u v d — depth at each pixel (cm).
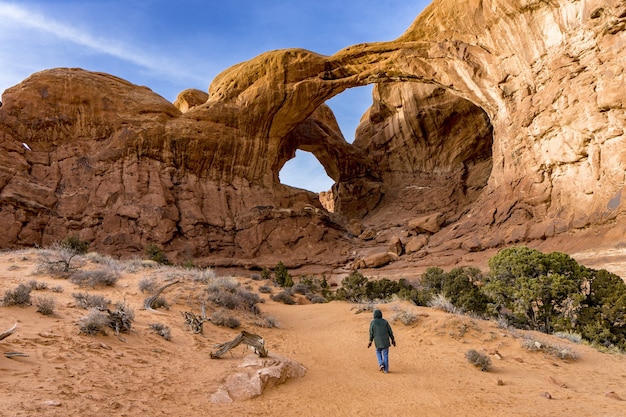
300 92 4547
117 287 1264
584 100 2708
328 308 1734
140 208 3856
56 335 616
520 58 3297
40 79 4056
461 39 3731
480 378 757
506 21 3284
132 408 439
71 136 4069
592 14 2642
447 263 3394
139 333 767
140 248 3691
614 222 2462
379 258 3822
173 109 4506
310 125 5941
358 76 4397
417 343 1033
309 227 4369
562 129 2912
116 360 589
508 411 561
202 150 4384
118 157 4038
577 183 2833
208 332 947
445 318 1161
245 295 1461
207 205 4281
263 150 4759
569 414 552
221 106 4556
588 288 1769
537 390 687
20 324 632
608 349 1221
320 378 711
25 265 1545
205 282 1499
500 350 991
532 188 3189
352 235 4669
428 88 5244
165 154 4231
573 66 2820
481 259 3200
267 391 596
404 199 5384
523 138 3312
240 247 4181
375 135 6188
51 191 3741
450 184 5106
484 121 5066
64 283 1207
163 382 550
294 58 4562
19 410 365
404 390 656
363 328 1238
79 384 467
